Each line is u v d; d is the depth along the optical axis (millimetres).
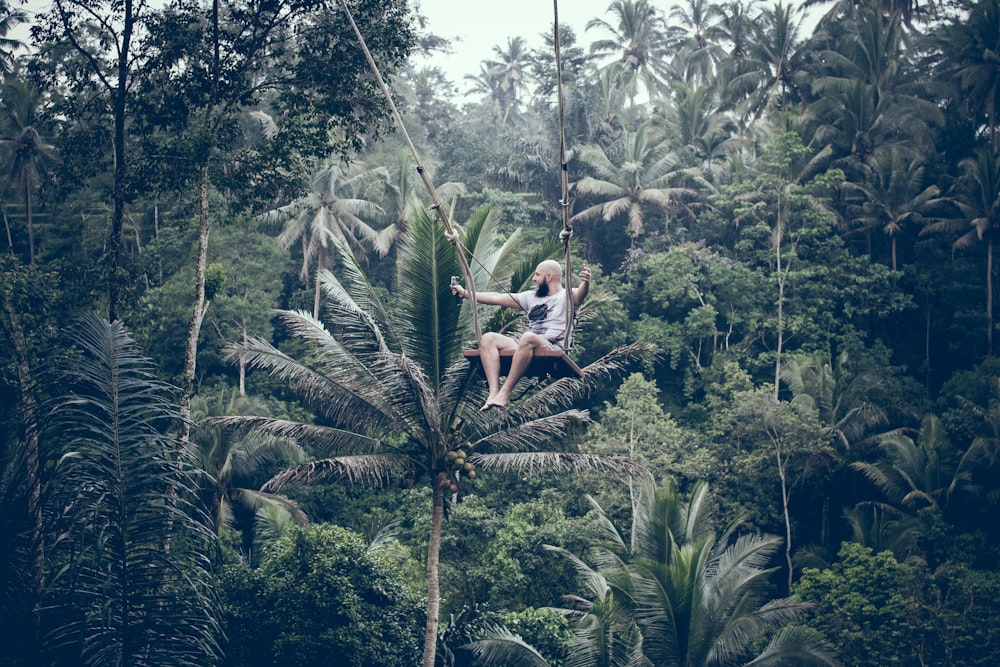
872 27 51906
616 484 33844
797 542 36281
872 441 36062
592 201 48562
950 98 51656
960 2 54656
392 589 22812
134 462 12586
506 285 18438
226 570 22328
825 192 44969
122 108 21891
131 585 12664
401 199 45156
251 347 17891
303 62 22984
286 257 43094
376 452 18438
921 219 44344
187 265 38312
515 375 9367
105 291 22078
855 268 42969
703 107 51812
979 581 28656
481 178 50688
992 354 42500
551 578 28172
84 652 12336
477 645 19969
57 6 21531
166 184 22281
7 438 14695
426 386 16828
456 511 29578
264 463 35688
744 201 44594
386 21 23078
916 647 25500
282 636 20969
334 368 18172
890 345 43781
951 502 34469
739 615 21000
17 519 13266
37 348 18891
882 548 32500
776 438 35500
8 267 20469
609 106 53375
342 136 44219
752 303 42281
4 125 44094
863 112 48000
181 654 12773
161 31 21953
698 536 23359
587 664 18672
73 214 41312
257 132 45000
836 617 26359
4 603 13555
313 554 22406
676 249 43156
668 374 43875
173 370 36844
